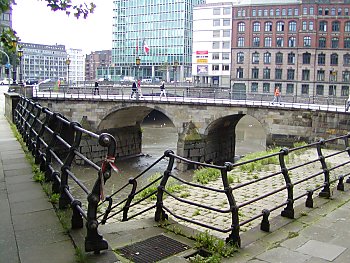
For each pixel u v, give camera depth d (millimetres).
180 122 43469
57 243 5680
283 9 85125
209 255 6270
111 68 121062
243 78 89312
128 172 38812
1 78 103250
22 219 6645
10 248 5523
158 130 65750
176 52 109500
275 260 6137
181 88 63219
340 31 82062
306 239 7047
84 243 5391
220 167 6555
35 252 5395
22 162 11617
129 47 116812
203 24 103062
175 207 10828
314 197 10156
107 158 4910
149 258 5984
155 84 78500
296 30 84625
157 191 7758
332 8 82125
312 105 40156
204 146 43000
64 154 8258
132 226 7500
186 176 37312
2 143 15523
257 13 87062
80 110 47531
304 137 36094
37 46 166625
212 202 11297
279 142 37438
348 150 11086
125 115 48375
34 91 56156
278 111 37438
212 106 41625
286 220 8055
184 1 106938
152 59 113062
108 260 5117
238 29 88938
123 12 116688
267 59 87438
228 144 48500
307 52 84062
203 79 104812
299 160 18797
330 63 83375
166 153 7574
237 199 11484
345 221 8055
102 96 50344
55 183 7934
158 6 110500
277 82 86875
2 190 8469
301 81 85000
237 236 6609
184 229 7316
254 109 39000
